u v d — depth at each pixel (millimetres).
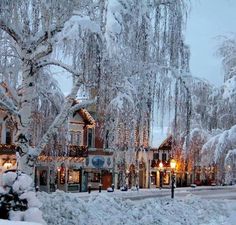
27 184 12984
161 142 65375
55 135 23906
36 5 16250
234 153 29047
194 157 35312
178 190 58344
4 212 12539
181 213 23703
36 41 17062
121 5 16781
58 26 16656
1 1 15586
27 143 17641
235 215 25109
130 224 20312
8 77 18812
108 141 20188
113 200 22062
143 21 17203
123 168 22469
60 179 50688
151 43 17906
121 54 17375
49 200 18672
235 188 65312
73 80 18219
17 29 16797
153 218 21609
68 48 17109
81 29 16391
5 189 12805
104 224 19109
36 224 8000
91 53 16688
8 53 19062
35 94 20562
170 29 18062
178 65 19219
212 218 24125
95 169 55625
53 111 22766
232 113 32281
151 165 65875
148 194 47844
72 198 19906
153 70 18922
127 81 18766
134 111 19078
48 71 21938
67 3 16297
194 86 21062
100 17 16766
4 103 17469
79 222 18234
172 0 18031
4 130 45656
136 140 19703
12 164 44219
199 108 33188
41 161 39844
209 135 33844
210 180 70562
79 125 54469
